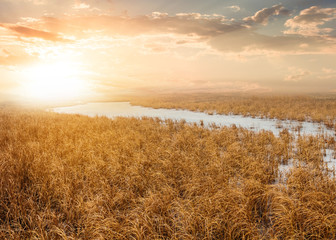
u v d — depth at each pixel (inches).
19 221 145.8
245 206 140.6
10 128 435.8
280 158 261.6
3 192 172.2
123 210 160.1
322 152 283.6
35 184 181.3
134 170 207.5
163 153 259.4
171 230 126.6
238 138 369.1
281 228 128.3
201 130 428.8
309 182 176.4
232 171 213.2
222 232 134.3
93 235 124.4
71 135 354.6
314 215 131.6
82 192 171.6
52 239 126.7
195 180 183.5
